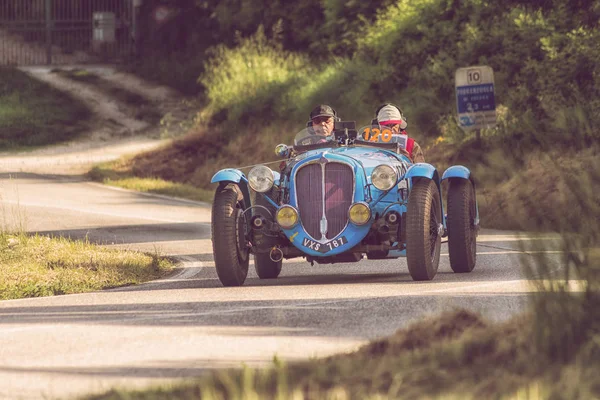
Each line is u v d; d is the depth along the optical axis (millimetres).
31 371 15867
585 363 13242
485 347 14359
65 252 34344
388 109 31234
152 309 22547
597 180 16219
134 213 54062
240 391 12922
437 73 71812
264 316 20641
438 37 76625
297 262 34625
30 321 21344
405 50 77750
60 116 102500
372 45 82375
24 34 137375
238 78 91625
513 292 22953
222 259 26469
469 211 28828
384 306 21438
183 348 17328
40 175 76312
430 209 26422
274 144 81500
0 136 95438
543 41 64188
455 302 21375
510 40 68188
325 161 26312
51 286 28422
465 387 12547
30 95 108375
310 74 89625
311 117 29875
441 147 65125
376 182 25719
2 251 33594
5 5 139375
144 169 82125
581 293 15047
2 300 25938
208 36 122500
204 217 52938
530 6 71375
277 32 100438
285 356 16109
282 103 86250
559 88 61000
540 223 16141
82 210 54750
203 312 21641
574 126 18031
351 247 25875
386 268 31625
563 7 67812
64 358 16875
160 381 14625
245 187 27828
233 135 86938
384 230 26266
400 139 29781
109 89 112812
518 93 63438
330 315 20453
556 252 15734
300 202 26203
